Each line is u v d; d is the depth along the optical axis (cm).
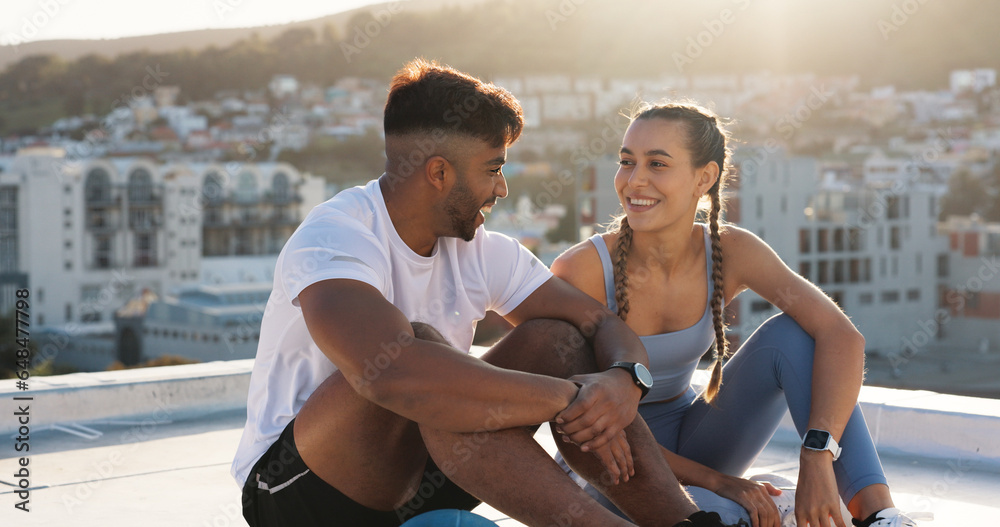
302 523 122
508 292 145
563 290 145
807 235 5022
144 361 5650
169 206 7056
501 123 126
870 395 240
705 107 166
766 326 153
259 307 5575
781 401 155
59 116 9875
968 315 5975
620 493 124
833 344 145
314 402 116
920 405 225
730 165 167
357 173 9638
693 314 167
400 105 126
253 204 7475
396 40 12000
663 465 125
